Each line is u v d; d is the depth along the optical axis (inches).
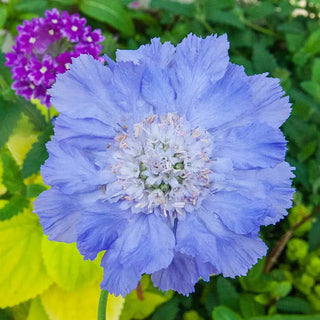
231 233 3.5
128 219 3.5
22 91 5.4
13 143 5.7
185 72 3.6
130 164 3.6
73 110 3.4
